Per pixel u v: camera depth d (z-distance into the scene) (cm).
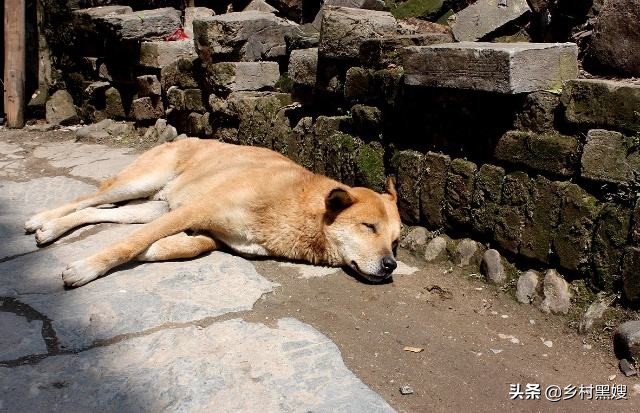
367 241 181
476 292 177
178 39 322
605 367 149
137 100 324
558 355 153
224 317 158
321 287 179
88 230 205
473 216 184
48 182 256
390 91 199
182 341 147
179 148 221
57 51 379
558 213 166
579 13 212
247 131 256
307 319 162
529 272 172
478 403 138
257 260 192
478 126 181
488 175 179
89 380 135
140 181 213
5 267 180
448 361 150
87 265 169
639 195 152
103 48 342
